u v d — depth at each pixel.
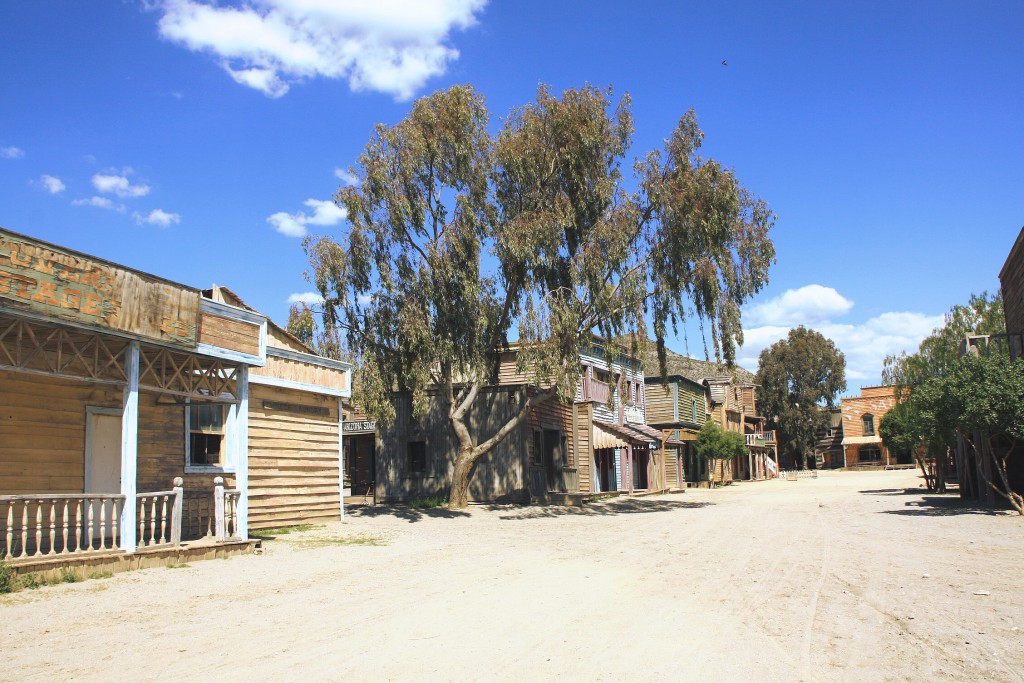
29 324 10.55
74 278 10.80
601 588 10.45
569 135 22.45
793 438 72.88
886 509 22.03
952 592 9.27
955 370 18.81
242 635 7.66
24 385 12.56
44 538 12.60
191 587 10.38
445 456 27.08
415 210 22.05
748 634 7.49
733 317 23.33
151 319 12.07
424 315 22.02
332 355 23.34
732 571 11.70
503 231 21.66
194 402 15.23
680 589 10.23
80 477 13.38
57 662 6.56
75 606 8.87
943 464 29.11
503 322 23.84
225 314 13.84
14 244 10.01
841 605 8.80
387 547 15.43
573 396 21.69
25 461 12.47
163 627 7.99
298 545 15.26
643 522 20.72
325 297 22.47
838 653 6.67
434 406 27.39
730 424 57.66
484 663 6.56
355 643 7.32
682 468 44.41
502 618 8.49
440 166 21.95
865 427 70.38
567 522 21.00
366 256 22.28
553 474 30.09
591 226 23.30
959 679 5.80
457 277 22.02
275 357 18.44
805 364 74.12
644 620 8.28
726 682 5.89
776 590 9.93
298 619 8.48
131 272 11.75
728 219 23.16
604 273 22.58
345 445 32.34
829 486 40.84
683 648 6.99
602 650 6.97
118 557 11.23
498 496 26.45
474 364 23.05
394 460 27.66
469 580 11.32
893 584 9.99
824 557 12.81
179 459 15.52
